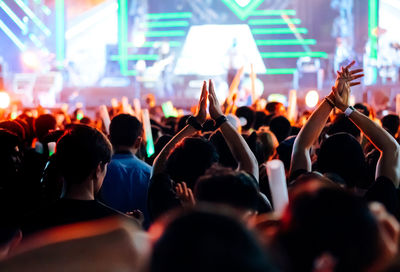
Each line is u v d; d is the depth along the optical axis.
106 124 5.38
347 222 1.39
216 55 26.59
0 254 2.71
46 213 2.84
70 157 2.84
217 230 1.22
